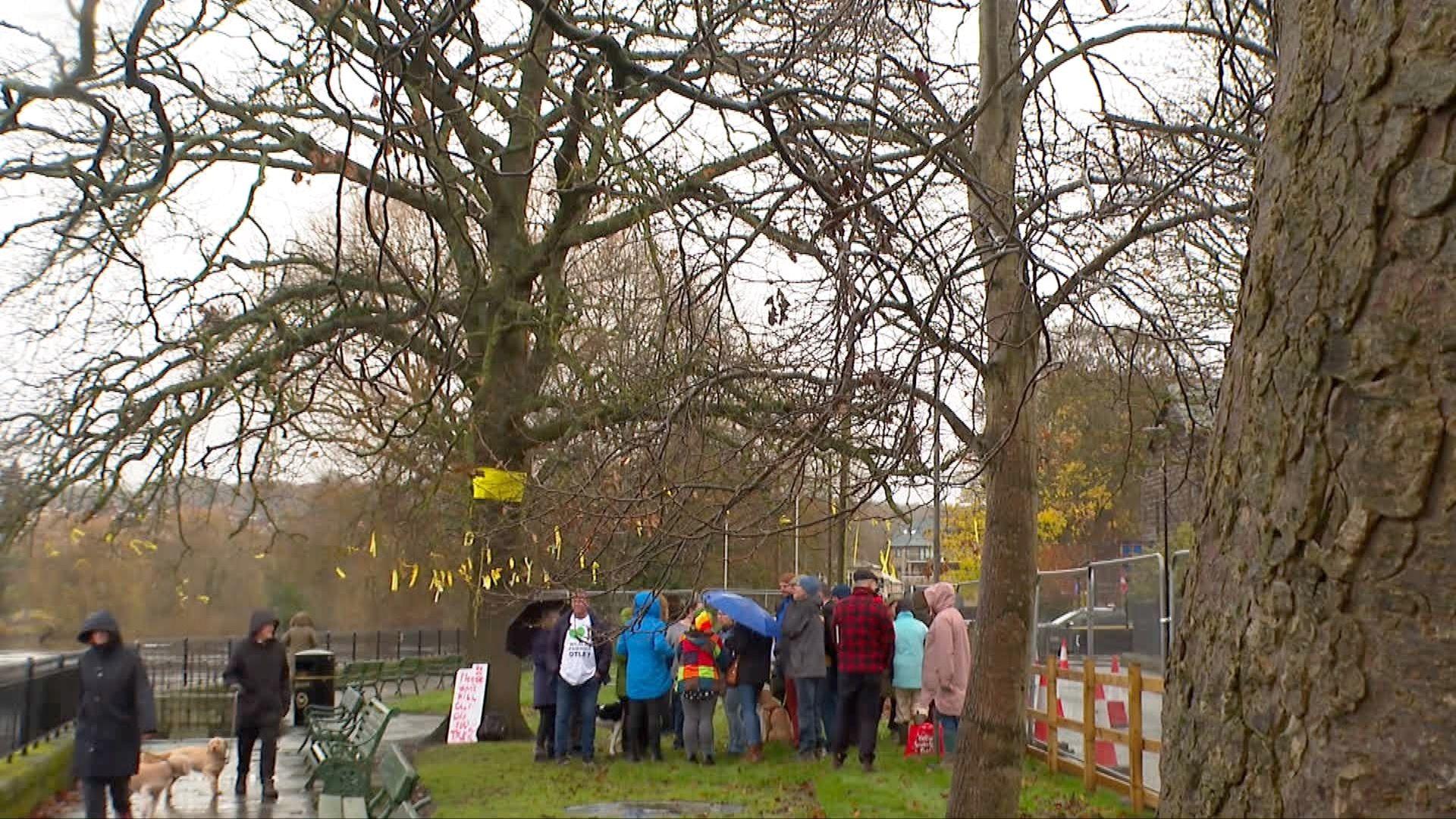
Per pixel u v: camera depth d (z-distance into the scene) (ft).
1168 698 16.94
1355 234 15.25
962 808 28.96
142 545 50.52
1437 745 13.94
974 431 28.63
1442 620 14.15
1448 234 14.67
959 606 59.16
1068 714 41.96
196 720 64.80
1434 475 14.35
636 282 48.70
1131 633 37.45
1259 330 16.25
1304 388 15.40
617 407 42.80
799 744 43.68
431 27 21.89
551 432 49.42
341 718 50.06
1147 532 111.24
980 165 30.53
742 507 29.78
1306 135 16.17
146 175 43.68
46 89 22.63
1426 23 15.14
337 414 53.21
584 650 42.50
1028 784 39.70
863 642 40.73
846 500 27.94
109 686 32.78
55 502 47.26
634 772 41.06
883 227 23.35
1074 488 103.91
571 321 47.11
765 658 43.52
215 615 86.22
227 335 46.62
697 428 28.48
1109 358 40.60
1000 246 22.39
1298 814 14.73
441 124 36.32
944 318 27.71
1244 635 15.65
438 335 27.14
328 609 94.48
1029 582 29.71
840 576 47.60
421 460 48.39
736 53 29.07
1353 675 14.49
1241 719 15.51
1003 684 29.14
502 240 47.98
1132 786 34.63
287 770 48.52
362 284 48.62
